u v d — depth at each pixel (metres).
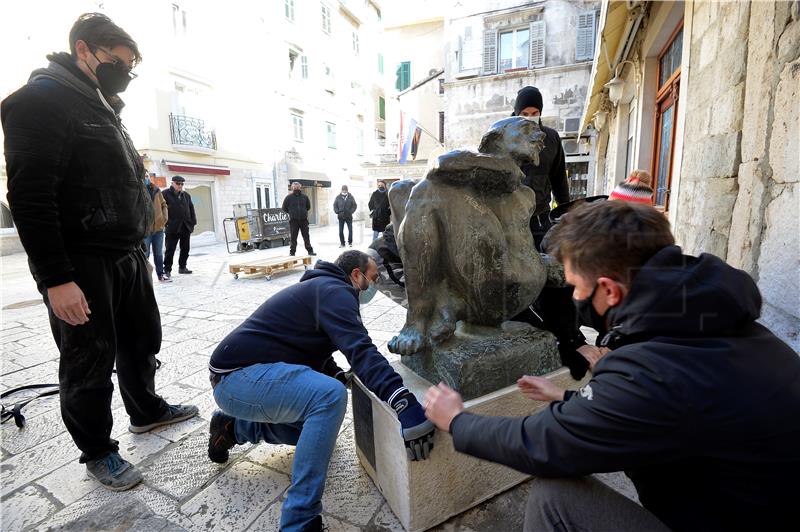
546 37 10.99
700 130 2.69
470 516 1.58
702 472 0.81
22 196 1.52
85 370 1.78
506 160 1.55
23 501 1.75
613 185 7.34
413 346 1.58
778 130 1.72
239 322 4.16
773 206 1.74
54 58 1.66
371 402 1.64
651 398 0.77
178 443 2.13
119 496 1.75
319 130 15.91
